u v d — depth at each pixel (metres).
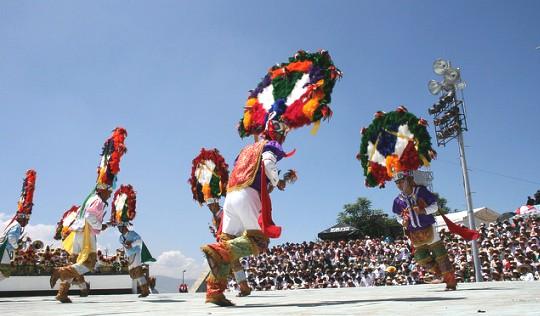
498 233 22.47
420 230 8.16
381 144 8.88
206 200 9.38
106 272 19.64
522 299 4.69
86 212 8.41
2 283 17.66
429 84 20.14
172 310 4.68
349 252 26.70
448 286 8.05
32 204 11.33
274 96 6.04
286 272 26.59
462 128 19.33
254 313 3.72
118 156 8.73
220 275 5.01
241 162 5.44
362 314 3.24
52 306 6.88
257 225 5.20
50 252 19.23
